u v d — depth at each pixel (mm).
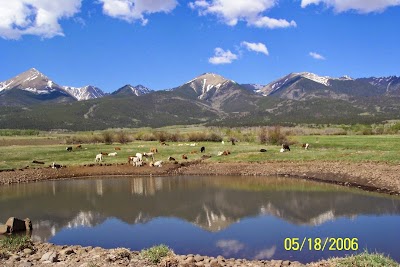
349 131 100062
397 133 89688
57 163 48281
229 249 16250
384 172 32812
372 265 10984
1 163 47531
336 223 20078
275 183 34469
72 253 13555
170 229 19859
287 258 14883
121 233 19391
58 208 25922
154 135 88000
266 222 20656
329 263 11633
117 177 41812
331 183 33250
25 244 14422
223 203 26141
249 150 55500
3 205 27359
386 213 21984
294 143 65312
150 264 11727
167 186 34688
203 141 82875
